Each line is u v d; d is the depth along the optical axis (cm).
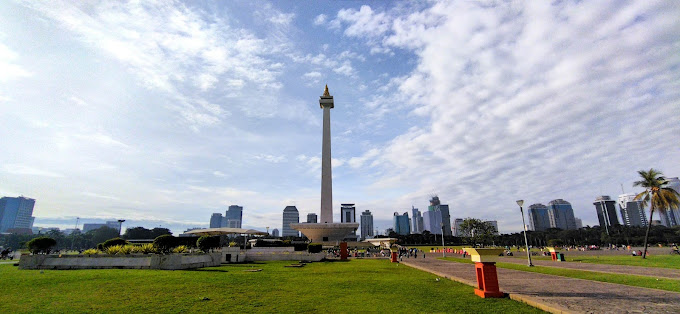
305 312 862
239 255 2848
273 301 1002
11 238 11181
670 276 1666
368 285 1359
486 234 6044
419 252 5975
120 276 1438
